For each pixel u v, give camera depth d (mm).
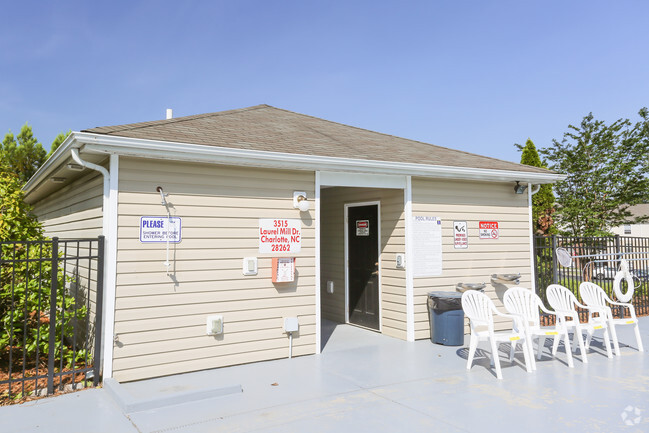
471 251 7586
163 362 4945
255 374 5086
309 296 6047
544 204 14750
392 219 7297
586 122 15117
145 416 3826
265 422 3699
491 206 7887
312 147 6406
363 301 7969
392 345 6602
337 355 6004
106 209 4816
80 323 5934
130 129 5293
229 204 5477
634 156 14531
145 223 4914
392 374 5125
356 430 3531
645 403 4168
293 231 5949
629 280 6574
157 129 5664
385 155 6953
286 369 5301
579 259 9328
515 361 5746
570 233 14828
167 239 5012
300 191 6039
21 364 5398
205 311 5238
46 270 5707
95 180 5496
